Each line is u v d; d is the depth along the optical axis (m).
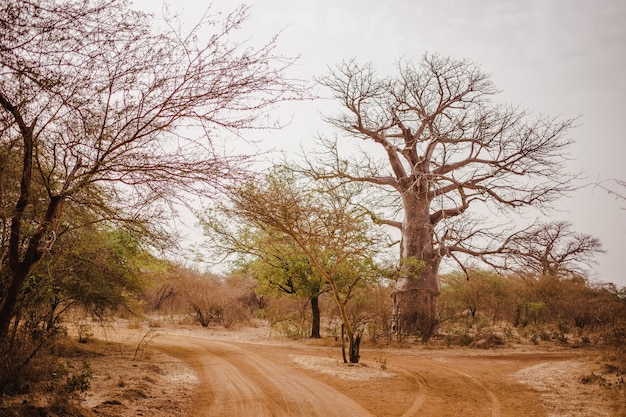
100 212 6.11
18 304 8.67
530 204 24.84
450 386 10.20
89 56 4.74
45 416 6.06
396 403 8.49
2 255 6.64
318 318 23.12
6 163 5.60
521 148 24.66
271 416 7.45
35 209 6.22
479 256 24.95
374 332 21.78
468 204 25.66
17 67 4.47
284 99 5.09
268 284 22.22
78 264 12.16
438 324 23.75
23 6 4.32
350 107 25.88
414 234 24.84
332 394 9.17
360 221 14.03
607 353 14.23
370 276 20.77
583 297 31.45
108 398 7.92
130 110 5.04
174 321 32.19
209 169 5.13
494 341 20.17
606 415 7.59
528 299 31.95
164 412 7.45
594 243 26.44
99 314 15.38
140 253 12.27
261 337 23.95
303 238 13.45
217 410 7.77
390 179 25.77
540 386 10.04
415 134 26.16
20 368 7.63
